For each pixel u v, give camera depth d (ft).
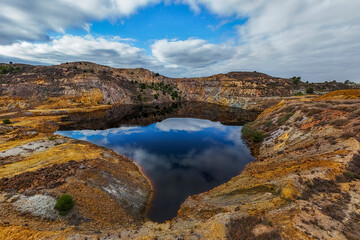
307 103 130.82
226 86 433.48
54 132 153.58
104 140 140.56
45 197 43.86
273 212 34.47
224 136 153.79
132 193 61.87
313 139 79.15
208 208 48.39
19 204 40.34
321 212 32.04
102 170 66.49
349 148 56.59
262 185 50.39
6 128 123.54
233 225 31.76
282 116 126.52
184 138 149.18
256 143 116.47
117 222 44.73
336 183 41.63
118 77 415.85
